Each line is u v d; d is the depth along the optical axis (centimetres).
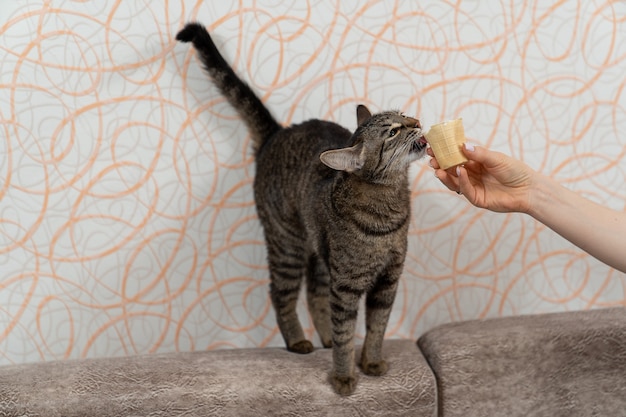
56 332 134
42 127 127
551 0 132
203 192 133
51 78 126
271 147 125
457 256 141
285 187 122
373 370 118
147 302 136
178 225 133
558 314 133
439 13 131
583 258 143
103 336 136
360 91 132
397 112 116
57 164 128
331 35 130
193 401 114
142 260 134
